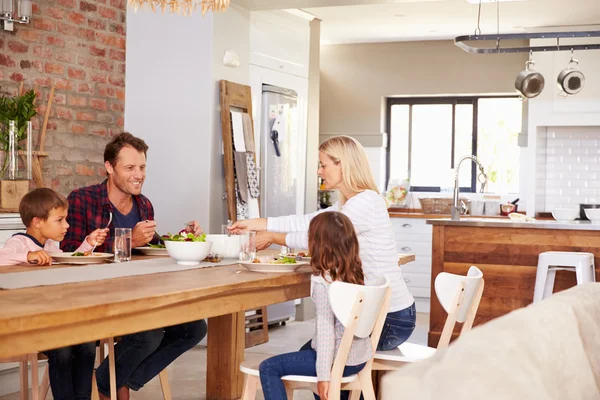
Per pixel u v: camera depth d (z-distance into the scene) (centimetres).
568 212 588
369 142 865
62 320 177
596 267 522
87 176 526
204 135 540
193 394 412
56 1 501
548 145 793
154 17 552
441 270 548
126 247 304
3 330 164
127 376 310
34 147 488
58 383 282
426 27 766
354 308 245
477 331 99
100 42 535
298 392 434
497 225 533
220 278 257
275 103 624
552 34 560
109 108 543
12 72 474
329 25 756
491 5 664
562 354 110
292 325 648
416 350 296
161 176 553
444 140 877
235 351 402
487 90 823
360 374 267
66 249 338
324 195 844
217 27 543
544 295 518
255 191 568
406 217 780
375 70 859
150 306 205
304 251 391
